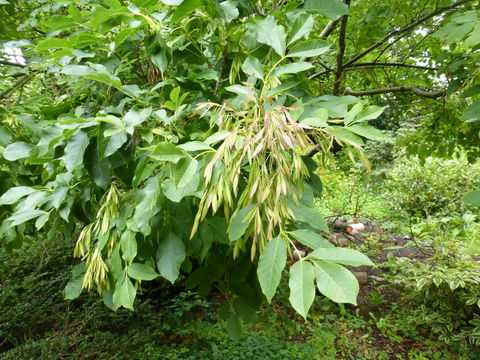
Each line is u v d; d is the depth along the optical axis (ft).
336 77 9.84
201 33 4.63
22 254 14.14
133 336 11.81
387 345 13.69
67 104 5.45
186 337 13.58
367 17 9.11
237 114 3.05
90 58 5.11
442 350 13.23
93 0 5.48
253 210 2.83
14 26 8.20
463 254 17.10
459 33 4.04
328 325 14.47
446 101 9.37
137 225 3.56
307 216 3.02
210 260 4.83
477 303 13.28
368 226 25.26
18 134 5.24
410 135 11.93
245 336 13.32
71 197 4.45
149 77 5.81
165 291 15.92
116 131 3.39
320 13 4.11
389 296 16.74
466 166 25.03
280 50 3.61
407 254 21.07
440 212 23.99
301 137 2.76
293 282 2.22
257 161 2.74
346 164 31.22
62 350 9.93
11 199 4.22
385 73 12.20
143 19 4.15
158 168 4.16
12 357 9.43
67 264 14.56
